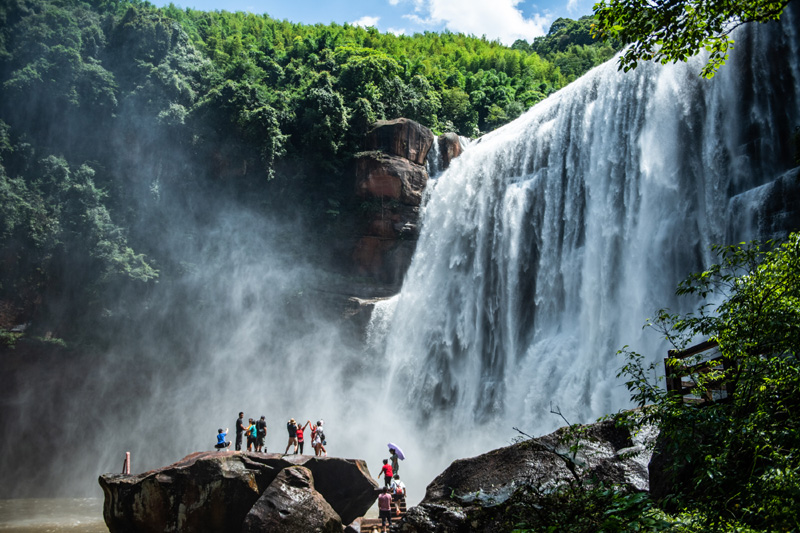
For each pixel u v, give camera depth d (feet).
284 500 58.39
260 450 77.15
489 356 123.85
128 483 63.00
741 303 24.72
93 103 150.82
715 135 91.97
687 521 22.16
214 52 206.08
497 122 194.49
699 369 28.07
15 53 157.28
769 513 19.98
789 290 23.71
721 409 23.00
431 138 156.97
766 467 21.39
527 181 127.75
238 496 60.75
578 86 122.52
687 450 22.44
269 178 149.69
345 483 66.69
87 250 137.28
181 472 61.11
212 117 151.94
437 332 133.08
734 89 91.15
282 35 255.50
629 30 31.37
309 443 131.95
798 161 75.41
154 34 167.22
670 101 99.76
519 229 125.59
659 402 24.58
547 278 116.67
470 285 132.26
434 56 253.24
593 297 103.60
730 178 88.12
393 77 181.57
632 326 94.22
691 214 91.86
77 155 151.43
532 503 24.08
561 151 121.70
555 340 108.88
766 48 88.02
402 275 145.59
